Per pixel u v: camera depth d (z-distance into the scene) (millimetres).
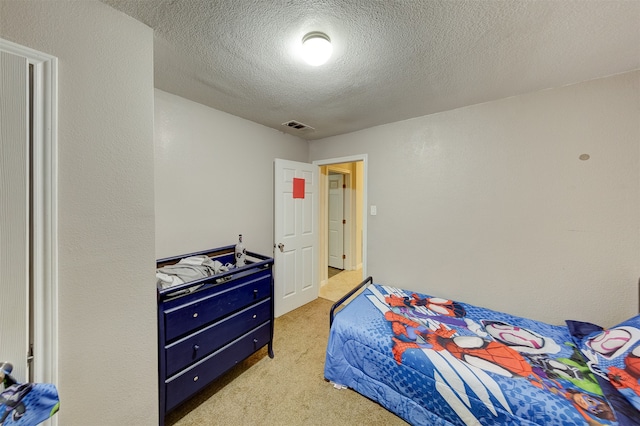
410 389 1440
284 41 1325
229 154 2447
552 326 1777
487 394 1215
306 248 3232
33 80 915
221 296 1631
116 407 1152
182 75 1686
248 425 1444
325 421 1477
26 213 900
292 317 2848
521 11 1087
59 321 982
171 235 2031
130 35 1155
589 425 1000
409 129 2551
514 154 2006
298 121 2645
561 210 1837
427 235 2473
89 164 1048
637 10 1060
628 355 1191
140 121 1200
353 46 1354
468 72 1627
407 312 1978
